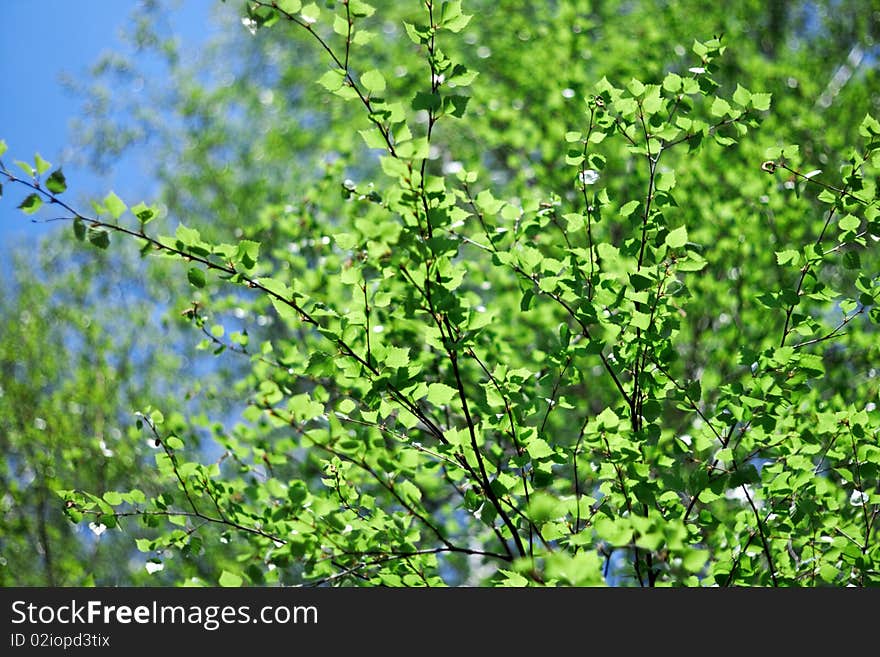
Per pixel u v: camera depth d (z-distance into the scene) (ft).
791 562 14.99
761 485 14.94
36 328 32.91
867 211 13.16
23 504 27.25
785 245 20.77
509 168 28.27
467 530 21.18
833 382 20.51
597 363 19.75
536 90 26.84
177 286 35.17
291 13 11.25
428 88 29.37
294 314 12.30
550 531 12.04
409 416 12.83
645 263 13.58
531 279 13.15
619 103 12.56
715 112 12.98
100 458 26.48
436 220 11.14
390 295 12.66
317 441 11.92
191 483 14.19
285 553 11.94
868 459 13.25
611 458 12.55
